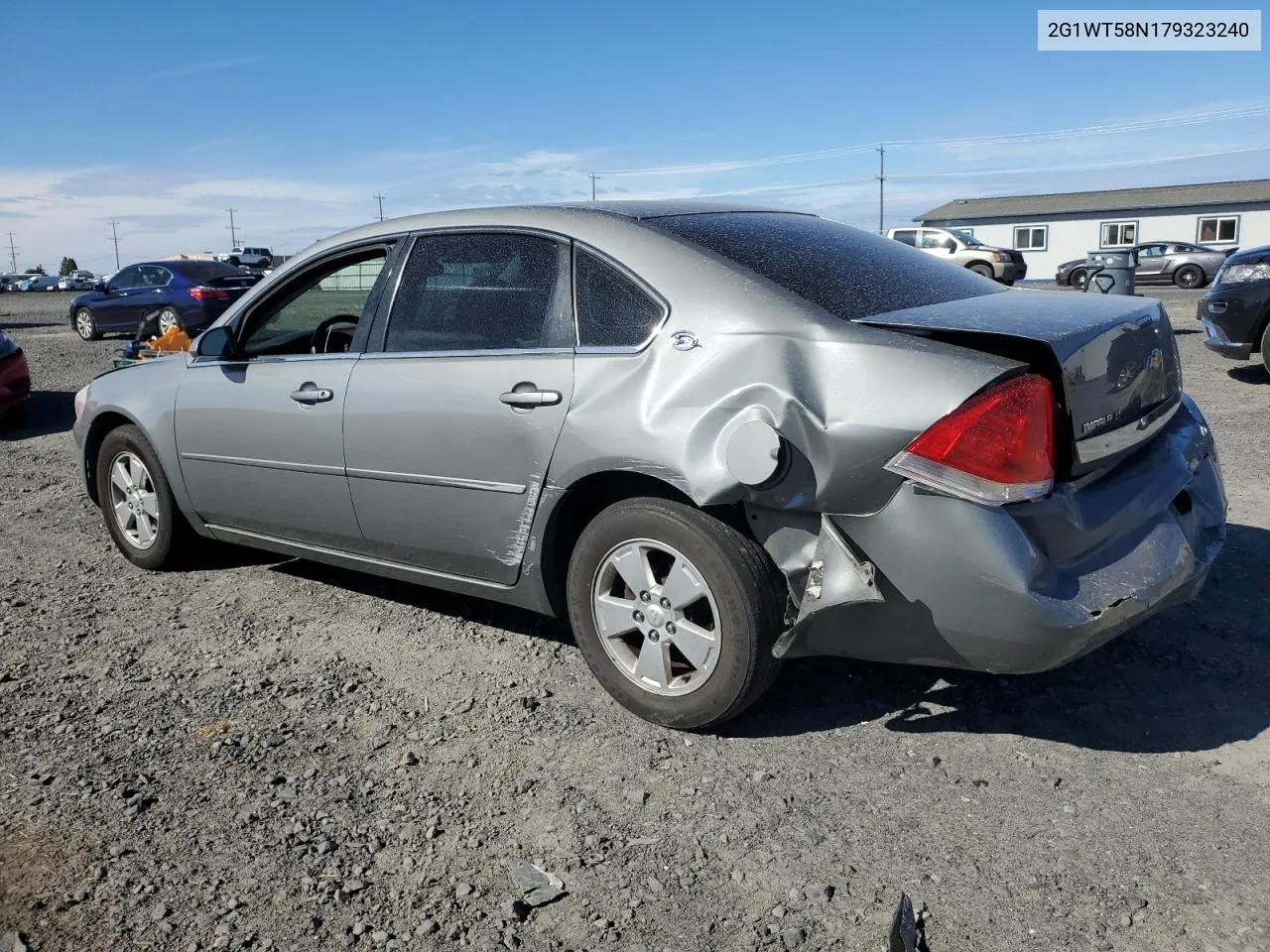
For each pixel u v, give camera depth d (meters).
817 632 3.12
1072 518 2.96
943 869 2.64
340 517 4.18
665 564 3.37
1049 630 2.84
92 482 5.42
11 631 4.42
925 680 3.66
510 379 3.56
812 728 3.37
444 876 2.68
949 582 2.89
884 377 2.94
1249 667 3.67
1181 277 32.28
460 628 4.32
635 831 2.84
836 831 2.81
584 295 3.51
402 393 3.85
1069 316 3.11
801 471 3.00
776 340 3.09
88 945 2.44
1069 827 2.79
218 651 4.16
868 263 3.64
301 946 2.43
